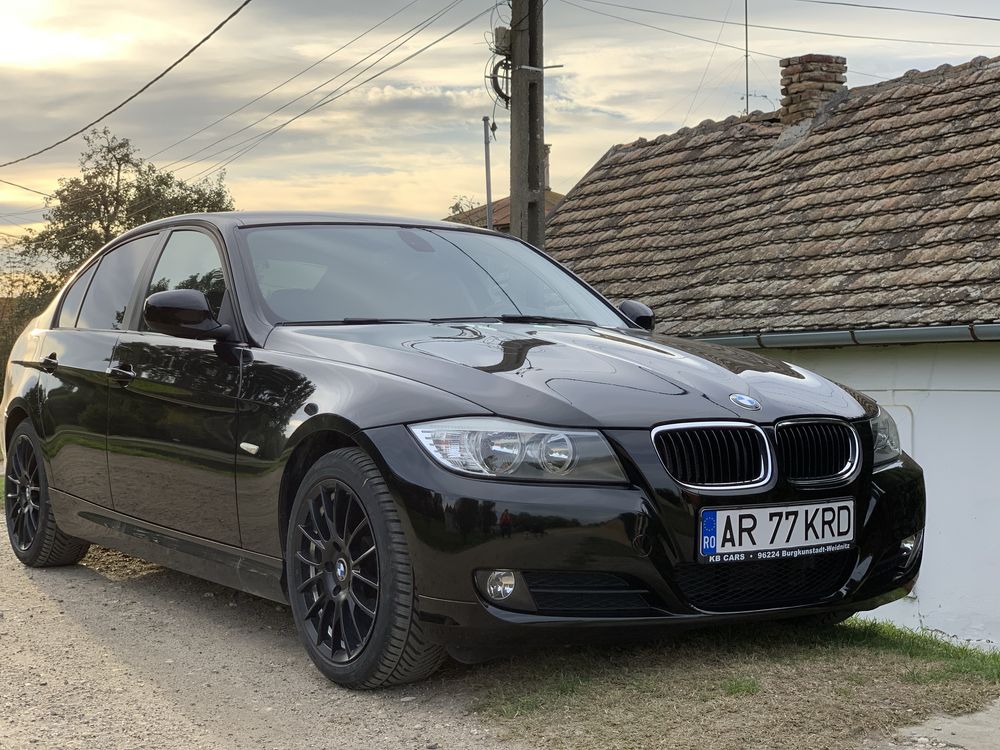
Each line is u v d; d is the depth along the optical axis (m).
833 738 2.82
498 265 4.79
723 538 3.25
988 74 12.93
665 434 3.24
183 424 4.10
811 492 3.42
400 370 3.45
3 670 3.79
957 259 10.36
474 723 3.08
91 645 4.07
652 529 3.15
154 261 4.85
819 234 12.02
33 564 5.39
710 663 3.44
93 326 5.07
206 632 4.21
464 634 3.11
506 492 3.07
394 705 3.28
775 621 3.99
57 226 55.06
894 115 13.29
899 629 4.18
